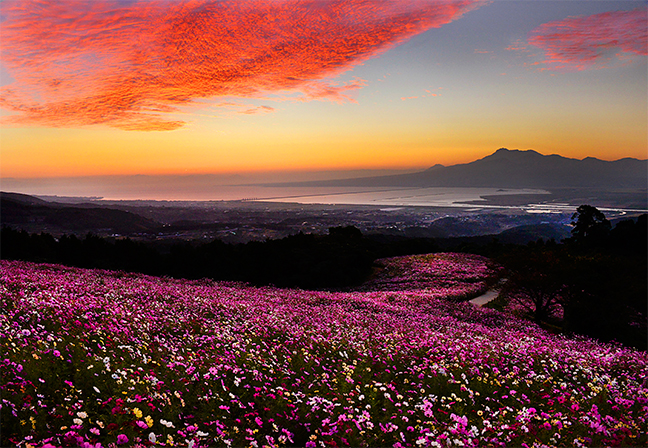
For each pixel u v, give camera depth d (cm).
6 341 766
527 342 1489
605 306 2450
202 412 636
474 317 2500
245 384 782
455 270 4584
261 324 1398
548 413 777
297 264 4581
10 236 3756
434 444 594
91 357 757
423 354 1148
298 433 644
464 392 848
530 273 2811
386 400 773
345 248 5075
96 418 545
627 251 5225
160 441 535
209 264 4522
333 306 2252
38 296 1280
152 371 747
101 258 4356
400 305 2656
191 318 1404
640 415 778
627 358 1265
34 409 528
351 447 593
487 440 630
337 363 1015
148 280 2719
